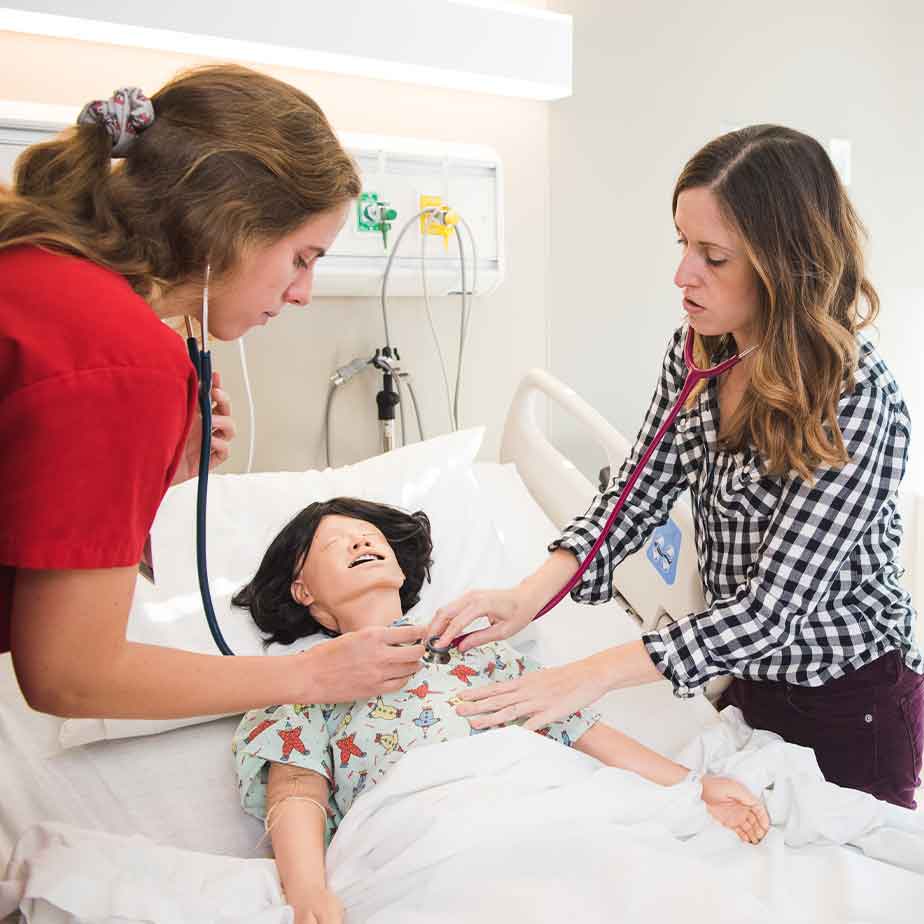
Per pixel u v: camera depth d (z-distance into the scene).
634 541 1.64
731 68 2.57
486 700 1.32
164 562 1.63
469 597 1.44
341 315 2.17
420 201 2.10
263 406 2.12
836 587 1.41
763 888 1.18
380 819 1.22
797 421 1.25
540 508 2.11
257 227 0.85
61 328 0.76
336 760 1.37
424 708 1.40
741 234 1.23
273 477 1.83
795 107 2.70
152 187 0.84
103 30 1.75
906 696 1.48
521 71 2.14
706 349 1.46
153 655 0.88
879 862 1.22
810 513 1.28
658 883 1.09
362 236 2.06
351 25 1.92
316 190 0.88
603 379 2.57
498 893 1.10
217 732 1.53
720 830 1.29
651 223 2.54
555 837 1.16
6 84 1.79
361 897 1.15
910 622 1.47
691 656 1.34
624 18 2.39
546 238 2.41
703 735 1.50
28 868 1.08
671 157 2.54
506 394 2.44
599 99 2.40
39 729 1.51
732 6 2.54
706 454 1.48
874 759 1.49
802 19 2.65
